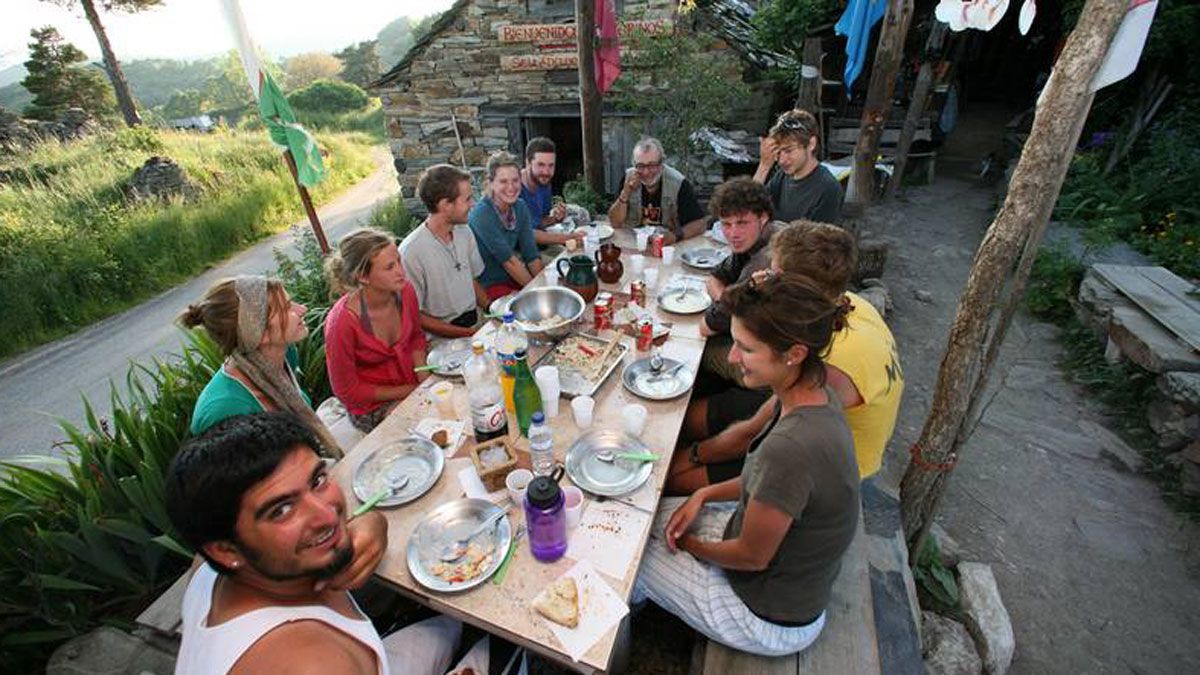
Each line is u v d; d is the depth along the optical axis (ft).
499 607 4.36
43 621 6.89
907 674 5.47
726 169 21.54
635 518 5.14
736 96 18.93
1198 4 18.33
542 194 13.79
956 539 9.25
